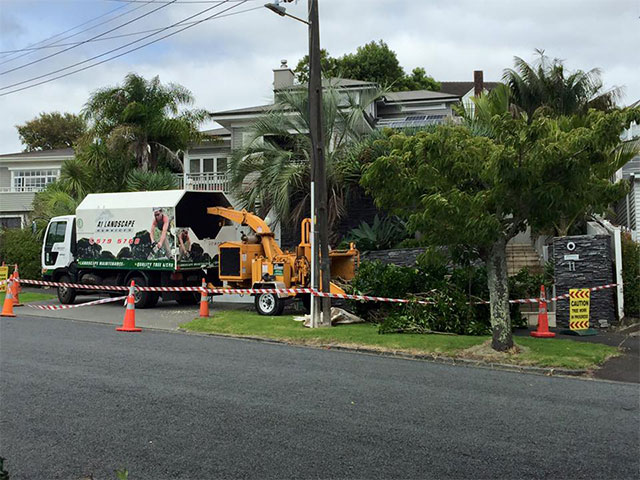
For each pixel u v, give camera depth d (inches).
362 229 784.3
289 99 773.9
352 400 294.7
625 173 819.4
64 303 743.1
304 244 612.4
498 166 353.4
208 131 1243.2
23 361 387.5
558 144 352.5
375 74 1727.4
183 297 718.5
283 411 274.8
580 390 322.7
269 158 784.3
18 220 1445.6
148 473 204.7
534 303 575.8
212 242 708.0
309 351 434.9
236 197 815.1
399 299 522.0
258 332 506.9
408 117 1120.8
